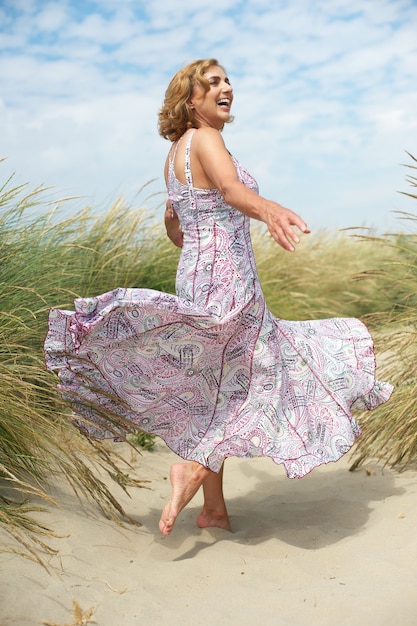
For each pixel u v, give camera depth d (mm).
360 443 3785
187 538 3055
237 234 2959
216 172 2793
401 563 2648
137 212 5434
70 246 4352
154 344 2818
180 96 3053
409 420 3529
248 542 2990
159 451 4312
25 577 2494
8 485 3092
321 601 2406
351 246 9320
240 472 4012
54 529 2896
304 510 3357
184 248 3035
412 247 4508
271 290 6910
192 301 2941
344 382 3000
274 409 2855
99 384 2896
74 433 3428
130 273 5199
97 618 2340
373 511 3240
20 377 3385
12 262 4008
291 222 2480
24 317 3854
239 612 2387
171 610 2418
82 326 2680
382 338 4055
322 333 3092
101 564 2738
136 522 3170
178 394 2914
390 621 2236
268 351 2887
